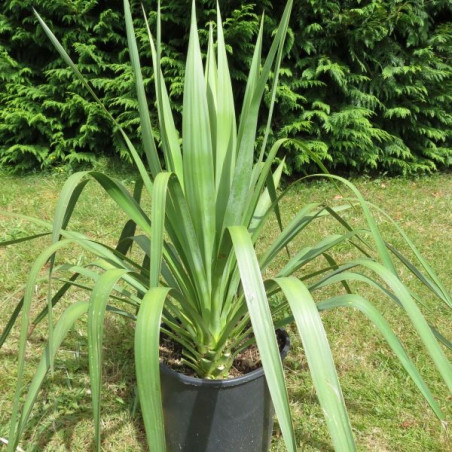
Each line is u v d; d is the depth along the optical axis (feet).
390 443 5.47
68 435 5.50
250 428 4.60
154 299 3.11
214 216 4.03
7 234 10.41
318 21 13.52
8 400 5.94
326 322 7.52
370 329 7.33
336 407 2.86
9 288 8.36
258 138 14.01
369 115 14.21
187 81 3.83
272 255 4.62
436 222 11.49
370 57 13.67
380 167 15.75
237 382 4.24
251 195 4.35
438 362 3.39
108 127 15.03
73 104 14.37
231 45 13.38
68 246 9.79
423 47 14.21
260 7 13.17
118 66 13.91
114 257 4.37
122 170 15.08
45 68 14.73
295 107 13.93
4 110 14.46
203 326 4.20
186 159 3.91
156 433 2.85
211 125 4.26
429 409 5.89
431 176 15.30
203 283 4.17
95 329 3.08
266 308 2.98
